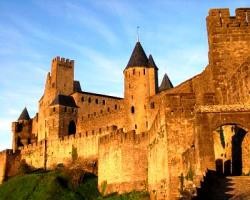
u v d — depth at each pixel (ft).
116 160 255.29
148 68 345.92
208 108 131.54
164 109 168.35
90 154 336.70
